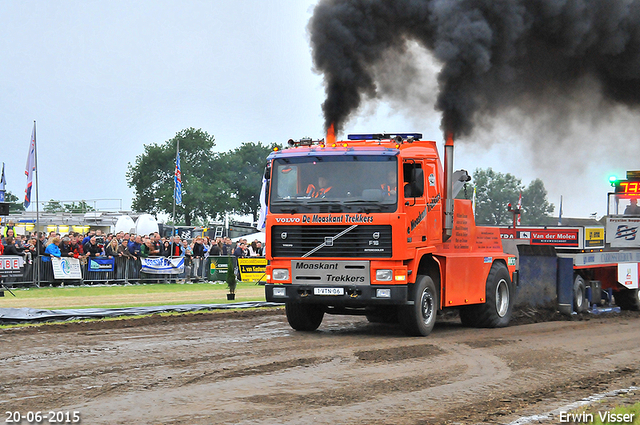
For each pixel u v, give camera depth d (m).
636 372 8.74
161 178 92.88
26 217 41.19
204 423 5.95
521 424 6.04
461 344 10.78
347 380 7.81
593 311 16.23
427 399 6.96
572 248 16.66
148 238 24.39
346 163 11.34
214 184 90.00
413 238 11.31
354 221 11.14
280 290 11.52
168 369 8.29
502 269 13.93
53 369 8.23
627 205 17.75
